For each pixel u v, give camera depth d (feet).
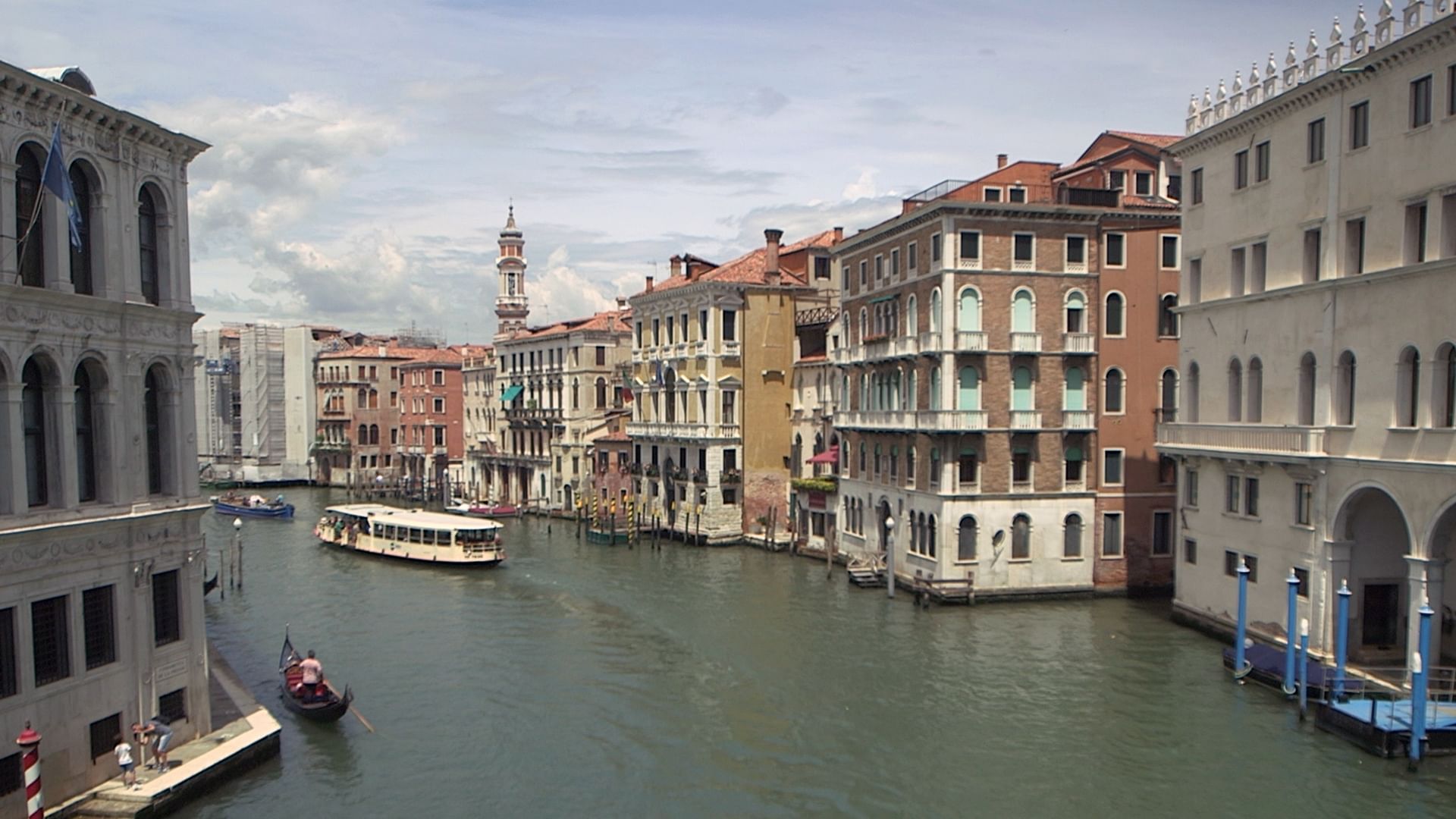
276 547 177.17
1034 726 76.33
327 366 297.74
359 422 291.79
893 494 130.00
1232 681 85.61
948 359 114.21
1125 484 119.75
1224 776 66.54
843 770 69.62
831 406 156.66
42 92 53.21
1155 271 119.96
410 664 96.43
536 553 165.48
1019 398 117.60
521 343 237.25
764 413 170.30
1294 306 86.43
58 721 55.06
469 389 269.85
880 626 106.73
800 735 76.02
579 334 213.46
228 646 103.91
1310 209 84.58
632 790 66.80
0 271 51.55
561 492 219.82
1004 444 116.67
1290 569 87.45
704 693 86.02
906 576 126.11
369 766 70.23
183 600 65.16
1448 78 71.05
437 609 121.19
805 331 169.78
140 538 60.49
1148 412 120.16
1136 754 70.74
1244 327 93.09
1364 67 77.46
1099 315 118.83
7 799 52.16
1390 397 76.13
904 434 126.52
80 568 56.39
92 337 56.95
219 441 306.35
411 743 74.84
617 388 215.72
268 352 295.69
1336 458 81.10
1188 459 103.40
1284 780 65.36
